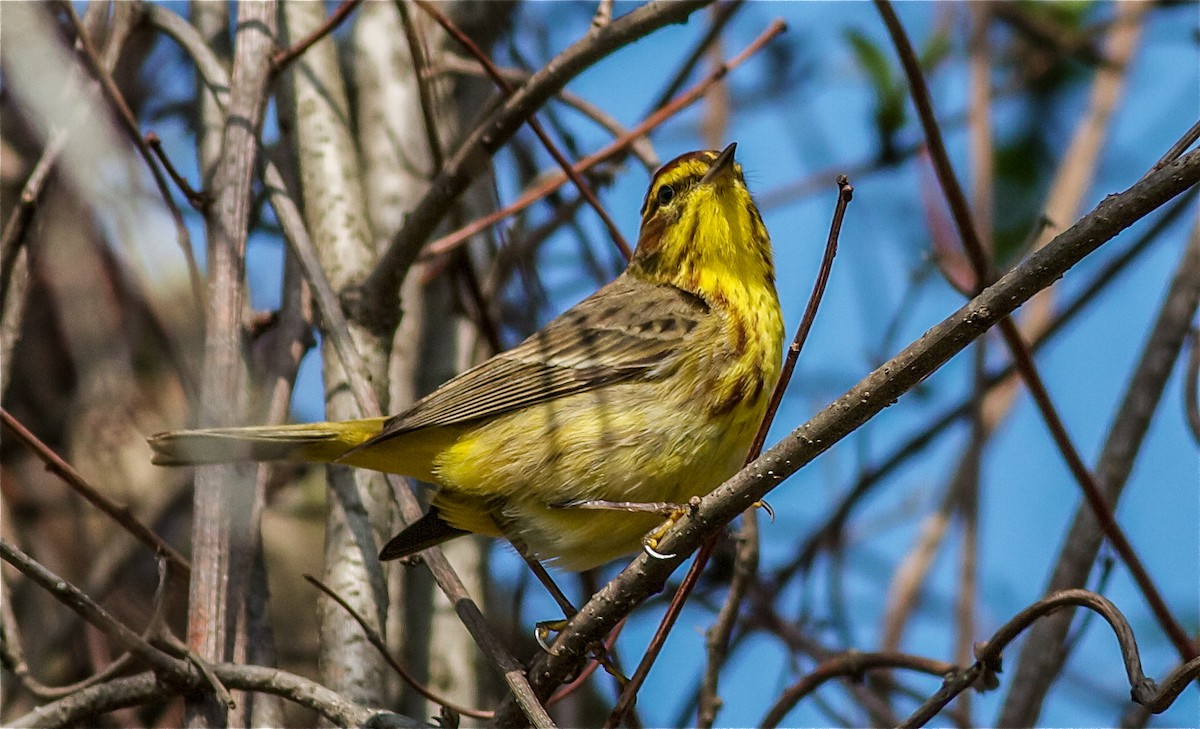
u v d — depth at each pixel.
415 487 13.61
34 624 12.55
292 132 12.23
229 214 9.91
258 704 9.99
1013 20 14.88
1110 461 11.53
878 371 7.15
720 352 10.30
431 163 13.09
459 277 13.18
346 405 10.98
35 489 13.20
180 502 13.29
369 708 9.07
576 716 12.90
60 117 10.20
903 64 9.75
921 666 9.66
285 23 12.35
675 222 11.20
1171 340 11.68
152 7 11.73
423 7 10.95
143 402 13.39
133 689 8.66
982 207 12.91
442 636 12.09
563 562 10.43
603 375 10.20
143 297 11.02
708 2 10.09
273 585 14.30
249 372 10.91
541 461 10.10
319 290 10.28
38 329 13.42
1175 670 7.37
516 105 10.38
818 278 7.84
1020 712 11.14
